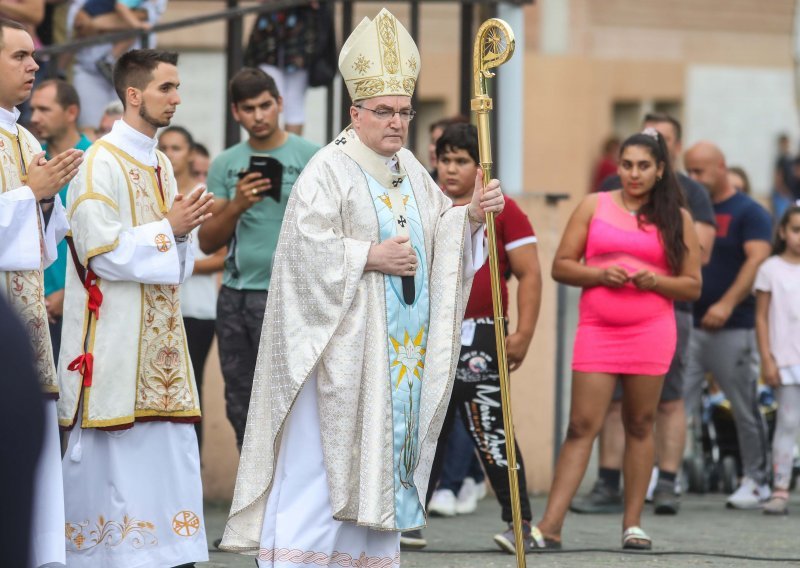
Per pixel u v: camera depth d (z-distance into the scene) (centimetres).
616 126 5628
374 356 1276
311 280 1262
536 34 5309
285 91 2150
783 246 2177
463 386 1648
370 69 1296
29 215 1226
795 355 2128
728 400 2234
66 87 1730
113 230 1327
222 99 3281
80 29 2188
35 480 446
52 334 1719
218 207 1738
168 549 1372
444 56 4662
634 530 1700
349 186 1299
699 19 5709
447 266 1322
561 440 2322
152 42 2277
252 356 1738
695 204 2095
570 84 5350
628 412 1716
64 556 1213
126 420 1339
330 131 2205
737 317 2209
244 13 2036
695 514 2106
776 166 5547
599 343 1702
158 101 1384
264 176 1672
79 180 1350
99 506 1356
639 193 1716
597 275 1697
